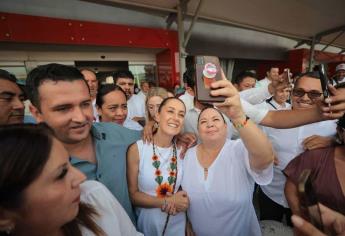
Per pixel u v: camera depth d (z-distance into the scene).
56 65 0.93
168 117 1.32
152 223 1.34
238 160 1.32
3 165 0.52
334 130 1.76
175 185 1.40
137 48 4.43
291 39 8.46
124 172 1.27
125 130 1.44
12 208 0.54
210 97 0.82
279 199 1.91
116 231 0.84
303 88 1.53
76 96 0.92
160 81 5.01
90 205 0.82
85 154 1.14
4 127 0.58
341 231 0.75
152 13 4.62
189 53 5.71
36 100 0.93
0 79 1.18
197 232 1.42
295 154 1.77
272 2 4.66
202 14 4.83
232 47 6.86
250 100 2.11
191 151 1.46
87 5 3.92
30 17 3.05
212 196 1.33
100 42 3.74
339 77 4.38
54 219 0.60
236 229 1.33
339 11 5.60
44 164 0.56
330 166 1.01
